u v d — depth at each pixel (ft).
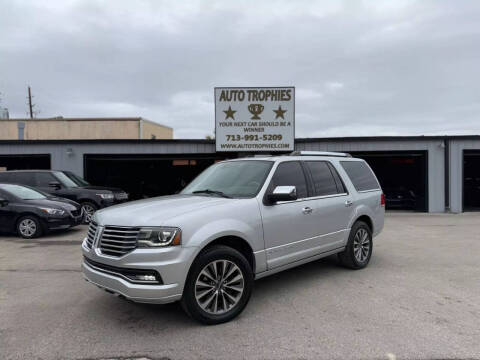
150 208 12.21
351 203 17.67
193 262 11.17
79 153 50.21
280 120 48.44
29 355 9.82
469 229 33.14
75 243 26.61
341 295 14.46
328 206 16.20
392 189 52.47
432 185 48.47
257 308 13.10
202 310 11.36
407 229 33.27
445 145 48.21
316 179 16.37
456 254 22.18
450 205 48.24
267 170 14.55
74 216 30.89
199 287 11.44
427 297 14.20
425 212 48.78
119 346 10.30
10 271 18.65
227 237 12.32
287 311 12.78
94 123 110.93
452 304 13.41
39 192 32.42
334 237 16.61
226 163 17.02
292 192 13.03
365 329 11.25
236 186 14.43
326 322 11.81
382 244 25.63
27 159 62.59
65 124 110.83
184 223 11.03
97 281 11.56
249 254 12.87
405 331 11.09
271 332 11.09
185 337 10.80
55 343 10.53
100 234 11.77
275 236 13.57
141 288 10.53
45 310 13.14
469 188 58.44
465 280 16.55
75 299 14.29
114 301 14.03
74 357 9.71
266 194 13.67
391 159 58.95
